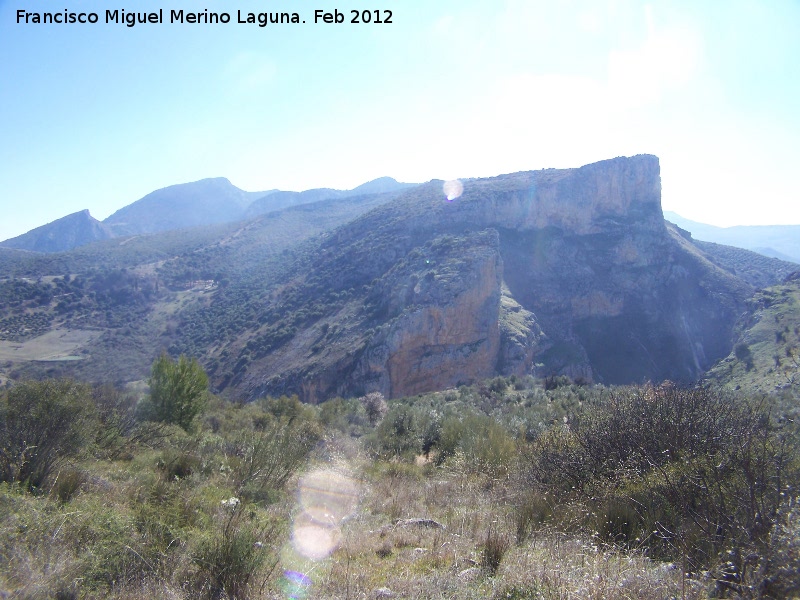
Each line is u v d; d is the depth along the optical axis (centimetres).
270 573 473
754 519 439
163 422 1531
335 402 3066
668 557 506
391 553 599
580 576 442
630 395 845
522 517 677
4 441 727
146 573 460
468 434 1456
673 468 607
